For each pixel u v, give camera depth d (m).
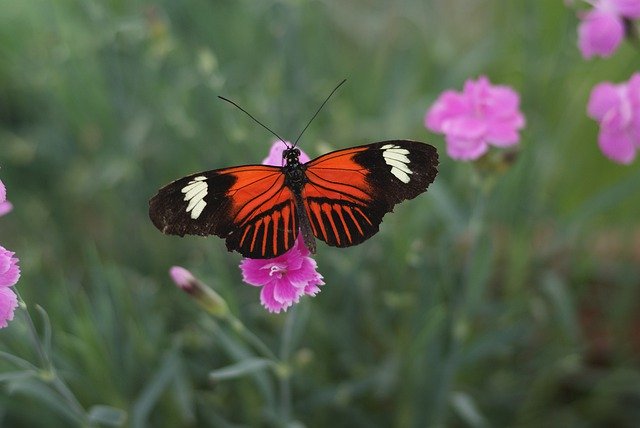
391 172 0.54
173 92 0.73
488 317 0.70
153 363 0.67
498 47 0.82
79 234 0.82
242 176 0.54
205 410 0.67
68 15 0.82
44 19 0.80
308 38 0.82
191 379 0.69
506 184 0.69
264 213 0.54
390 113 0.79
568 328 0.68
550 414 0.71
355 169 0.54
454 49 0.89
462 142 0.60
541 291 0.73
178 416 0.67
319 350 0.69
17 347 0.63
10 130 0.92
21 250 0.77
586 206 0.70
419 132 0.78
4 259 0.54
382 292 0.70
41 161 0.86
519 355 0.72
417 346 0.65
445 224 0.71
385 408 0.70
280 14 0.74
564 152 0.80
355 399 0.70
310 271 0.54
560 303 0.68
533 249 0.73
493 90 0.60
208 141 0.74
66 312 0.66
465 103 0.60
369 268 0.71
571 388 0.73
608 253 0.75
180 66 0.79
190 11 0.81
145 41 0.75
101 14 0.72
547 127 0.74
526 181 0.70
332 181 0.54
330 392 0.67
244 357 0.62
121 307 0.67
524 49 0.75
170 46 0.71
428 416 0.67
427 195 0.69
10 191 0.81
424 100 0.77
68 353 0.66
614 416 0.72
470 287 0.64
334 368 0.70
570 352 0.69
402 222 0.69
